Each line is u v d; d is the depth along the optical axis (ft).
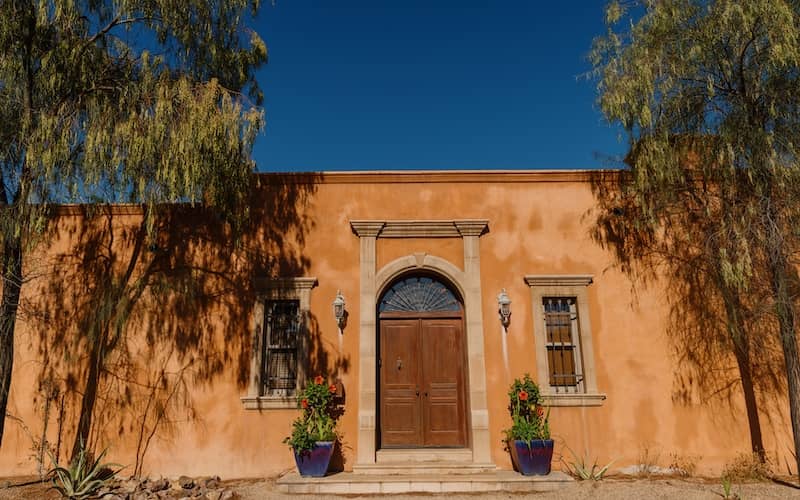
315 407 28.09
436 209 31.68
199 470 28.40
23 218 25.86
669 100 27.14
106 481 26.91
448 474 27.43
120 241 31.37
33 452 28.86
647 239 31.24
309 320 30.09
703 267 30.55
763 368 29.50
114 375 29.63
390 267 30.83
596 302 30.55
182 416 29.09
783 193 25.61
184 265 30.91
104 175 26.14
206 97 26.48
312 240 31.22
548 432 27.30
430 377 30.63
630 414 29.14
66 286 30.86
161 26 27.76
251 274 30.78
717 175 27.53
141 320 30.22
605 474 28.35
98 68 27.45
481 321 30.07
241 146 27.99
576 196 31.91
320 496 25.38
